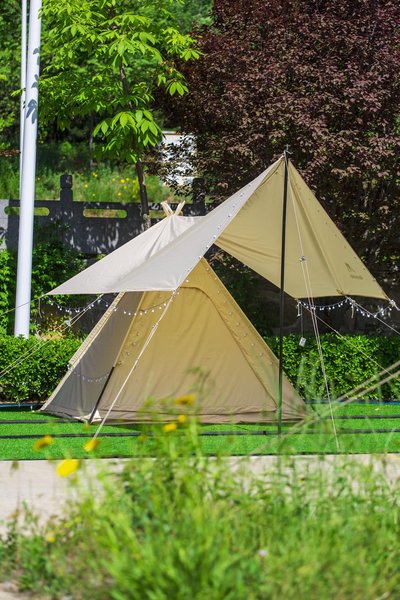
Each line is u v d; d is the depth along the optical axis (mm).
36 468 12836
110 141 23906
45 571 7391
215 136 24156
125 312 17250
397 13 22797
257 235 16484
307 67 22312
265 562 6520
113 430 16406
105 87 23906
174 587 6004
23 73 26812
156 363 17266
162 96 24594
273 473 8312
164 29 23953
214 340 17391
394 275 25734
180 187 26078
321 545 6719
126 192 36375
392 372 21406
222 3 24281
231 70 23109
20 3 38312
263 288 26203
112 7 24297
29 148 21531
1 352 19859
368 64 22656
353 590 6348
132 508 7363
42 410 18641
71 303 26391
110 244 27453
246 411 17422
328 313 26219
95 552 7176
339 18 23000
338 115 22844
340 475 8703
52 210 27297
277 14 23203
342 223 24047
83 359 17875
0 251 26125
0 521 8492
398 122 23219
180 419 8148
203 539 6410
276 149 22875
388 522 7590
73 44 23562
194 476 7617
